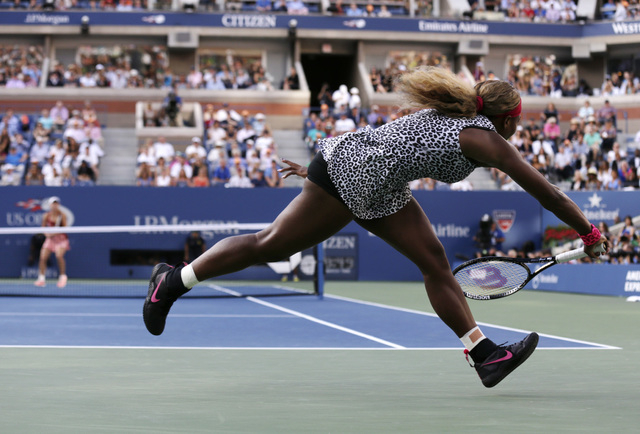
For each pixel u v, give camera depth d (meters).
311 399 3.94
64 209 19.39
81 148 21.41
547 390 4.28
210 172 21.47
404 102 3.77
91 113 22.78
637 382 4.63
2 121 22.44
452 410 3.62
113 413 3.50
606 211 19.92
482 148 3.57
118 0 27.03
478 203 20.69
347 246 20.34
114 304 11.93
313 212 3.75
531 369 5.22
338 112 24.03
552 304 12.98
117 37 26.72
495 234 20.47
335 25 27.02
